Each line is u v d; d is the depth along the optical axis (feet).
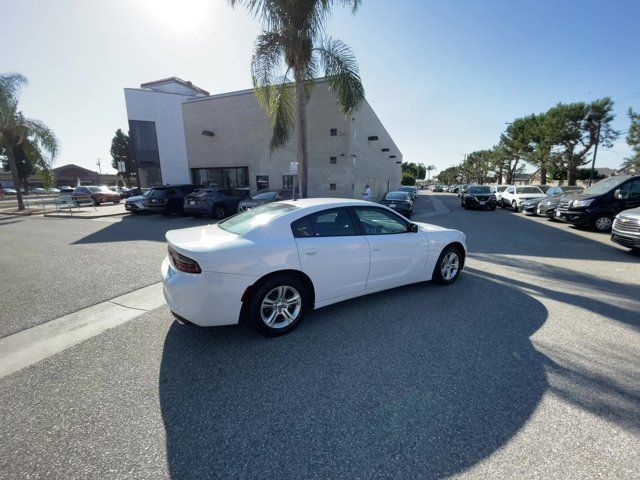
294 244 10.79
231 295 9.78
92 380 8.59
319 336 10.87
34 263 20.93
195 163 69.36
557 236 31.32
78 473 5.80
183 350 10.06
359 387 8.21
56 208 67.72
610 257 22.29
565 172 132.05
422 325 11.63
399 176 162.71
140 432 6.79
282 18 32.40
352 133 56.29
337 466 5.96
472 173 259.19
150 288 16.15
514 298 14.26
